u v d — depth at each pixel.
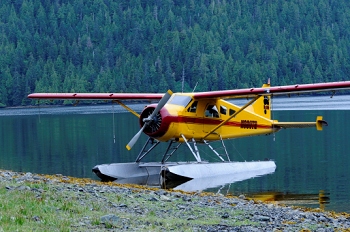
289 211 25.89
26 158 51.97
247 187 36.12
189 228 21.33
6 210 21.30
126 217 22.33
